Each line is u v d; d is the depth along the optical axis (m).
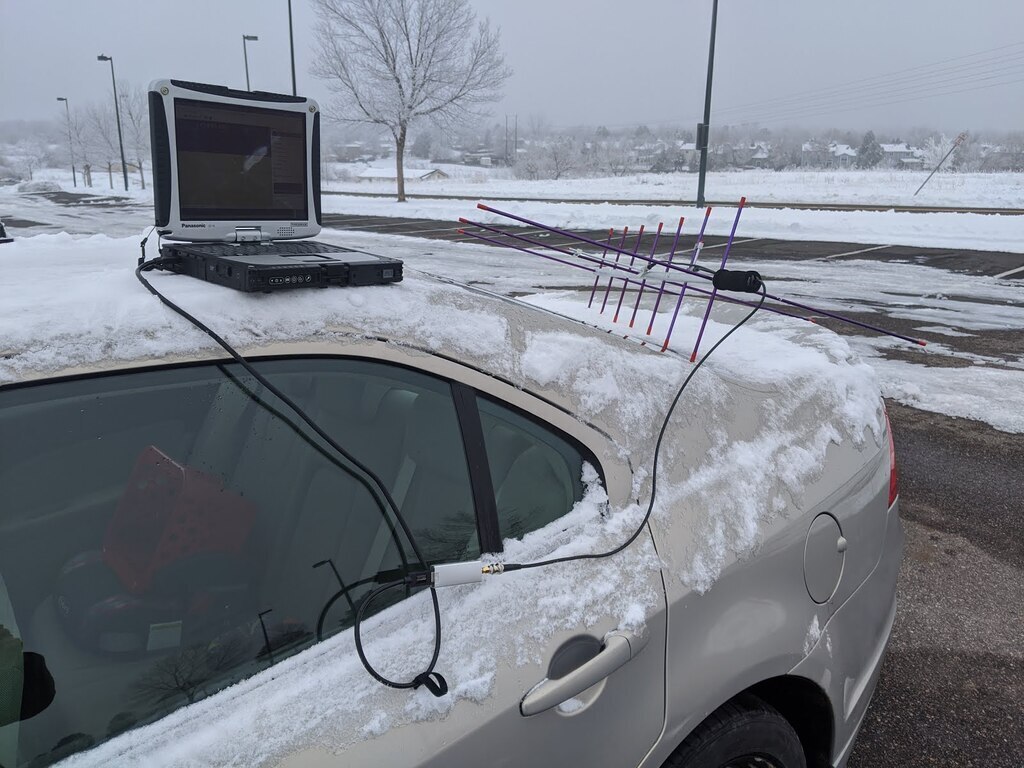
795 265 13.10
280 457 1.37
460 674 1.25
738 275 1.98
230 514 1.32
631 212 22.62
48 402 1.17
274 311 1.40
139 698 1.14
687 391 1.83
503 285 10.92
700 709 1.52
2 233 2.28
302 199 1.85
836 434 2.10
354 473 1.41
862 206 26.09
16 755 1.06
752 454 1.83
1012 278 11.65
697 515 1.63
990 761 2.41
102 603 1.21
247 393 1.33
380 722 1.16
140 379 1.24
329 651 1.24
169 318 1.31
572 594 1.40
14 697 1.09
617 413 1.66
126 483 1.24
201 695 1.16
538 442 1.54
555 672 1.31
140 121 52.19
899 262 13.45
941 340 7.71
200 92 1.63
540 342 1.68
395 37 31.23
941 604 3.23
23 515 1.17
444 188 48.91
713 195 35.66
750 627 1.63
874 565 2.08
